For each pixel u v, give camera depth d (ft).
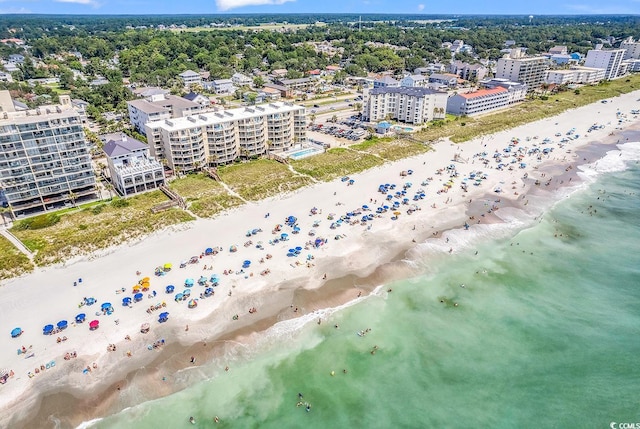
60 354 241.96
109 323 264.52
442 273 327.26
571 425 214.69
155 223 379.55
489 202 440.04
